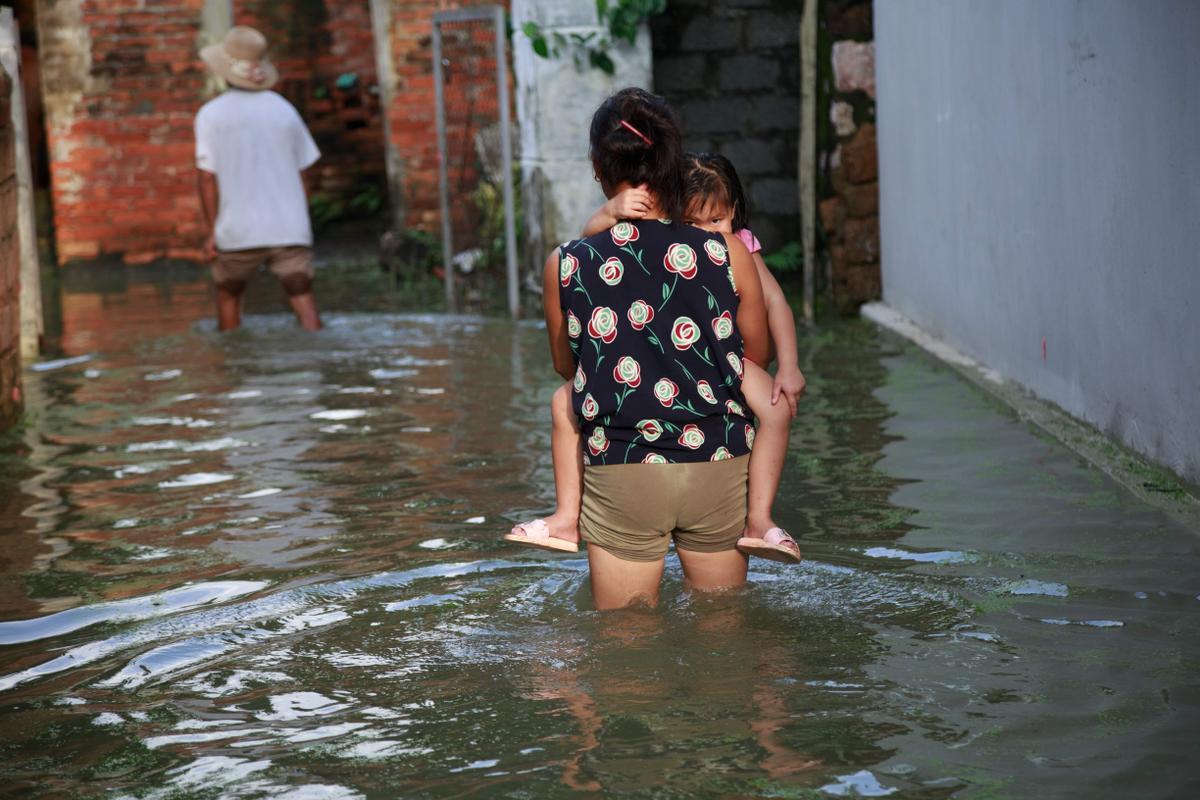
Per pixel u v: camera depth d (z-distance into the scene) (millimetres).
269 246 9539
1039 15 5941
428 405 7008
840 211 9547
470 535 4680
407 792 2764
